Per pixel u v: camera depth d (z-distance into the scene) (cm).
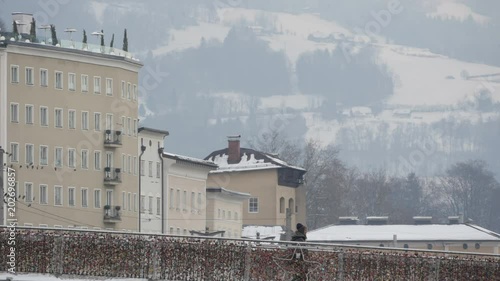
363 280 9600
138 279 9362
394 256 9675
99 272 9344
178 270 9400
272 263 9462
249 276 9438
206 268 9419
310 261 9506
